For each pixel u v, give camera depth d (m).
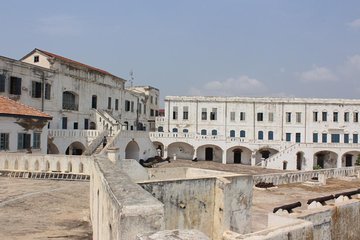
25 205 14.13
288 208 15.48
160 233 4.50
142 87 71.00
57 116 44.25
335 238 13.91
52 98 43.44
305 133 64.88
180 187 11.52
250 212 13.53
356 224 15.01
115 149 17.78
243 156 61.62
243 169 51.38
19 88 38.00
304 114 65.00
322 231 13.24
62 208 13.85
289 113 65.56
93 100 51.97
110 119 51.12
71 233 10.70
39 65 45.16
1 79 35.56
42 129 32.28
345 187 29.44
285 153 55.97
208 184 12.34
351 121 63.81
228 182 12.47
